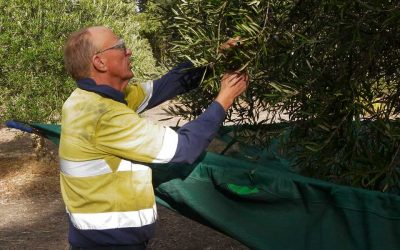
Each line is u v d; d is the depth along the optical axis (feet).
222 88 7.45
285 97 7.77
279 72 8.08
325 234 7.53
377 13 7.05
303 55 7.93
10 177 25.21
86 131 7.02
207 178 8.49
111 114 6.98
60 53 22.74
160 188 8.89
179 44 8.38
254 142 9.39
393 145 7.68
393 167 7.55
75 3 24.56
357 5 7.02
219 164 8.36
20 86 23.07
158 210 19.95
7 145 33.68
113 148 6.98
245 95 9.13
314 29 7.88
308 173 8.64
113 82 7.36
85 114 7.06
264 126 9.17
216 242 16.30
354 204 7.20
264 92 8.71
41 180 24.63
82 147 7.06
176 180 8.71
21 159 28.45
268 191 7.94
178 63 9.47
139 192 7.23
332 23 7.70
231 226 8.34
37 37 23.27
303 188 7.61
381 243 7.08
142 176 7.27
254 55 7.76
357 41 7.36
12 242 17.22
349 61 7.90
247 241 8.25
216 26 8.27
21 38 22.74
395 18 6.91
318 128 8.17
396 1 6.82
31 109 22.82
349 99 7.61
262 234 8.09
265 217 8.05
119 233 7.20
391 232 7.02
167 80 8.77
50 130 9.82
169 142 6.86
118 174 7.14
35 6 23.15
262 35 7.66
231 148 11.32
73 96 7.29
